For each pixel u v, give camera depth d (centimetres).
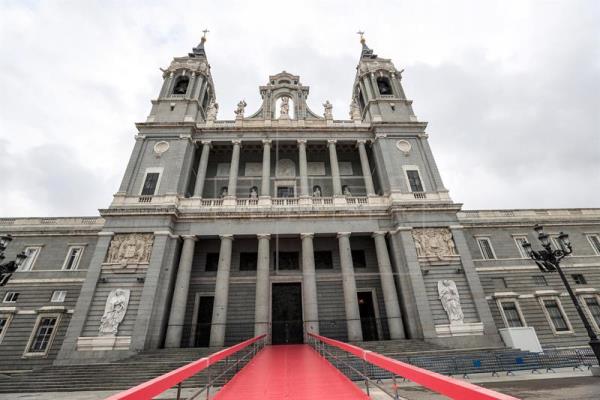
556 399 997
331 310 2648
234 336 2502
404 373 386
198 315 2609
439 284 2441
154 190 2786
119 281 2328
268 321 2423
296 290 2730
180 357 1945
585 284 2975
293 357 1466
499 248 3119
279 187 3262
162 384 363
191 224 2653
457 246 2597
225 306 2367
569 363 1673
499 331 2372
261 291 2420
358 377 1507
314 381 874
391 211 2728
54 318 2658
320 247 2941
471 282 2453
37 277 2827
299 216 2711
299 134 3253
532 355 1830
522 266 3017
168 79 3591
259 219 2692
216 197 3180
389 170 2992
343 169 3466
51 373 1750
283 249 2888
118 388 1616
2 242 1617
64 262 2902
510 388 1228
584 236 3238
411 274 2450
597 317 2819
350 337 2305
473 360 1686
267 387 802
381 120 3303
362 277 2791
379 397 1017
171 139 3075
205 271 2778
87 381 1662
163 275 2386
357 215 2745
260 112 3625
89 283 2297
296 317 2623
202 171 3017
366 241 2967
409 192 2872
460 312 2334
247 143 3256
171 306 2372
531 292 2898
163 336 2278
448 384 272
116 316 2181
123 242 2472
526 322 2753
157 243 2450
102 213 2536
